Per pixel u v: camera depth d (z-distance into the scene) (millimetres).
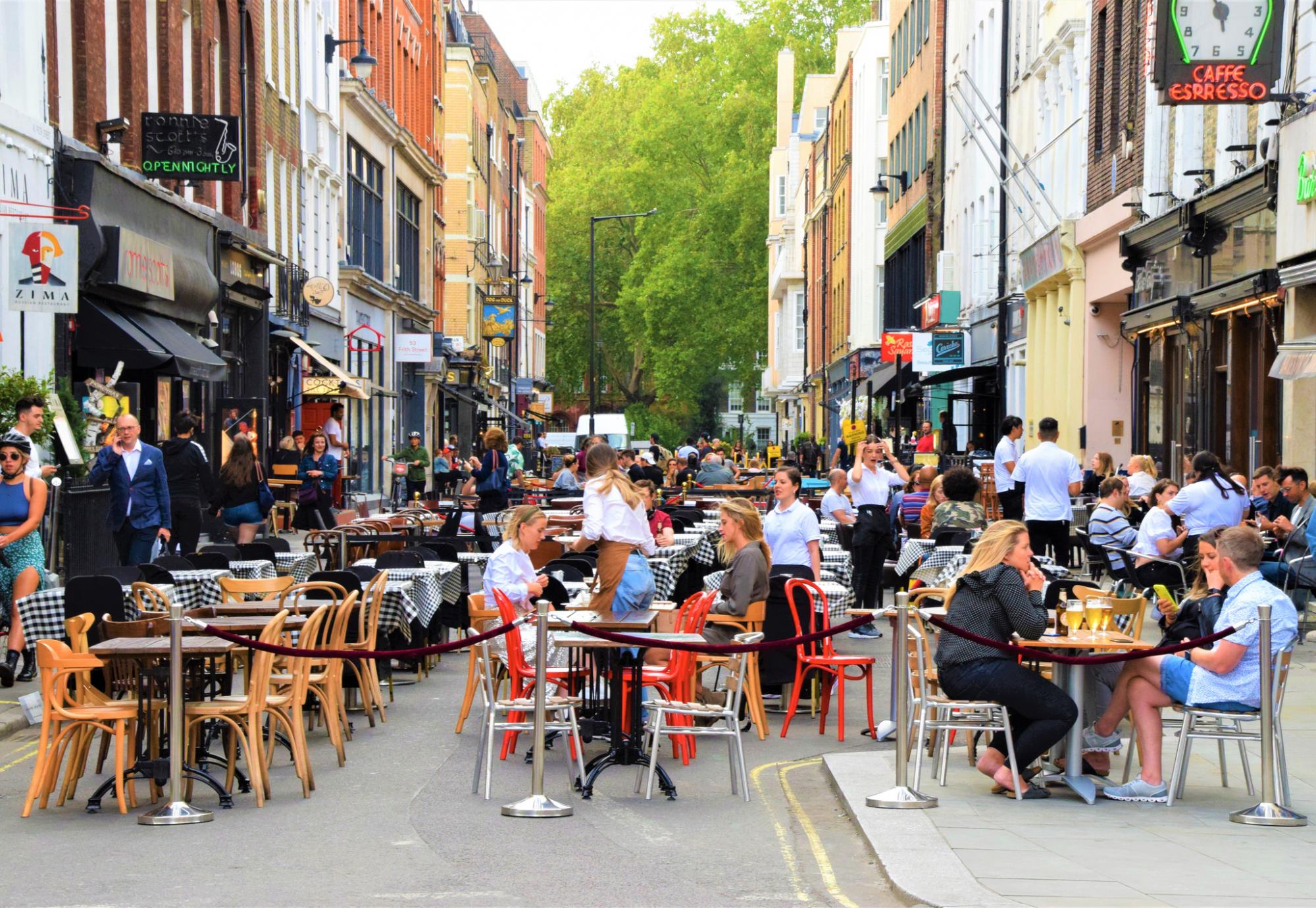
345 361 43156
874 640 17422
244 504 20141
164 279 23812
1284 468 16078
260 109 33062
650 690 12062
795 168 87125
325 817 9164
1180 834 8547
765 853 8312
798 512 14797
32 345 19828
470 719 12828
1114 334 30750
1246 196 20734
